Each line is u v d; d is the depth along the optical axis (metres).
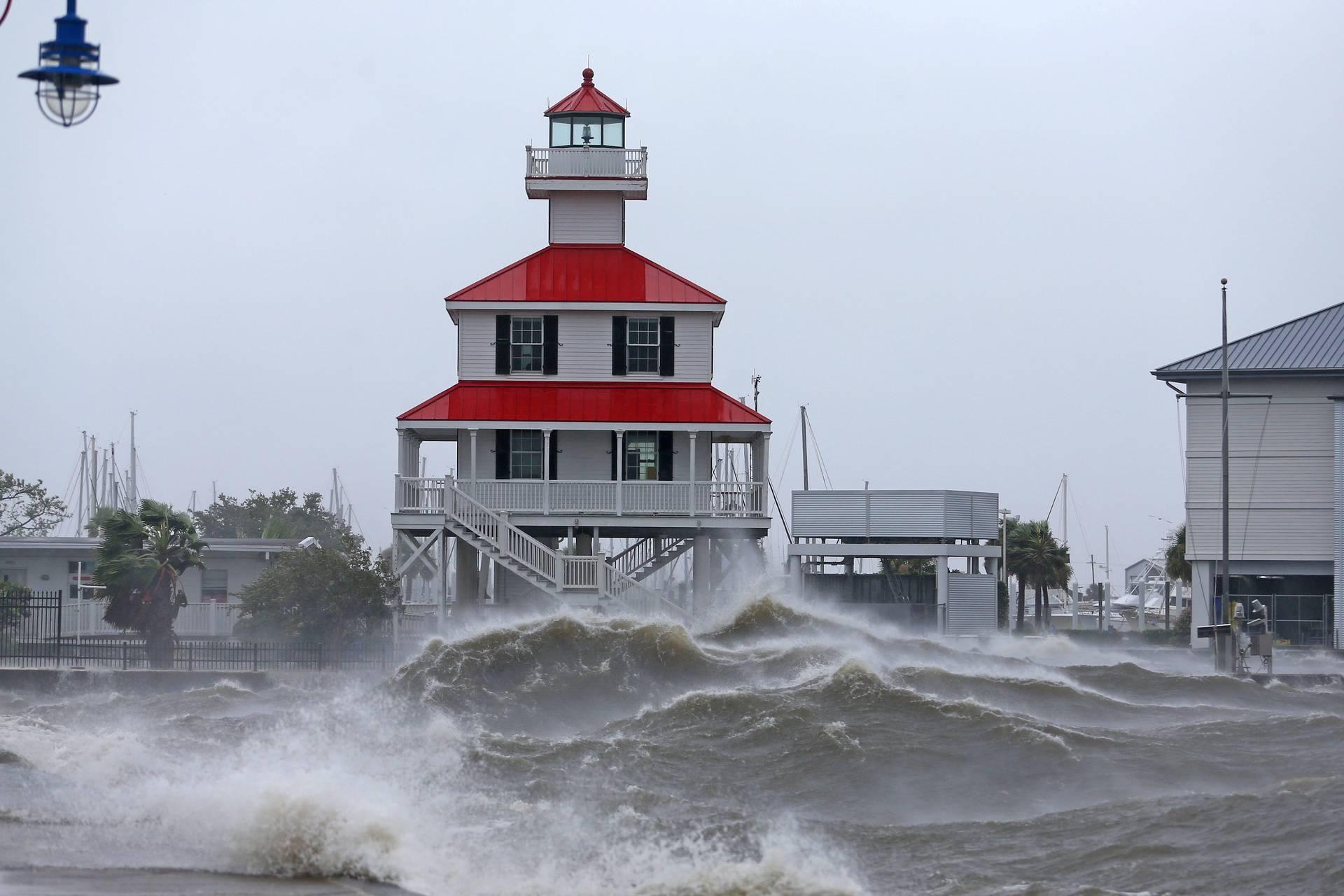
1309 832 24.53
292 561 62.19
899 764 32.16
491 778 31.09
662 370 69.88
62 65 19.20
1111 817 26.84
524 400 68.88
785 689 39.50
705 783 31.09
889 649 51.34
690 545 70.44
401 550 65.50
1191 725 37.75
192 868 21.83
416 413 68.25
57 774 30.75
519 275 70.81
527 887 21.83
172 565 62.91
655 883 22.02
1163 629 126.50
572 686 41.81
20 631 70.12
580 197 72.62
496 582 70.00
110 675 52.59
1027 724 35.22
